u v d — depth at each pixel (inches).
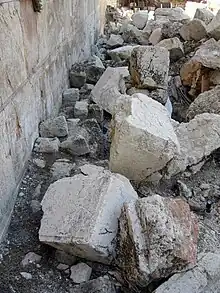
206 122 138.4
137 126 110.3
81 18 250.8
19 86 120.1
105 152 147.4
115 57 276.7
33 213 110.0
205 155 131.0
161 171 122.0
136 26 364.8
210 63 203.3
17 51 117.8
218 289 85.0
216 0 428.1
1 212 100.3
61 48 190.2
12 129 112.6
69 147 140.6
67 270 92.2
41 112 151.9
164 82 182.5
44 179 125.6
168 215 88.0
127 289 87.8
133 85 192.5
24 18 125.7
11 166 111.0
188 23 260.8
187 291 83.1
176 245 83.7
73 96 193.3
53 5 170.4
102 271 91.7
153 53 185.5
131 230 85.9
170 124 126.1
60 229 92.2
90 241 86.7
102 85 189.0
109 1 476.7
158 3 520.4
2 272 91.2
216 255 91.8
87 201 96.5
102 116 174.9
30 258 95.1
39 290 87.4
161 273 83.7
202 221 111.7
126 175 119.3
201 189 124.3
